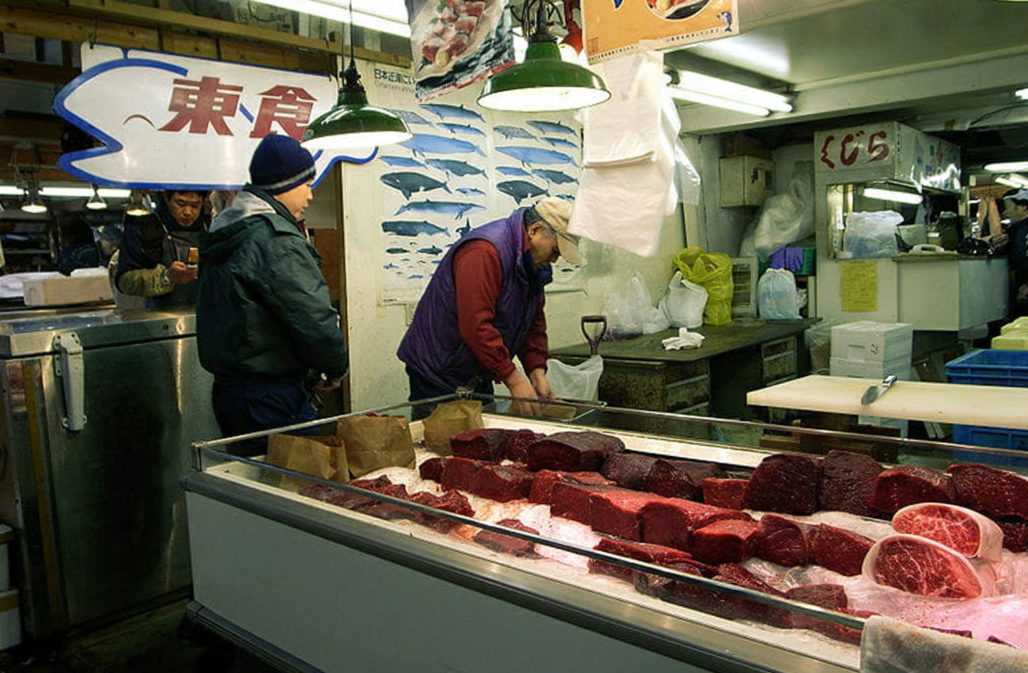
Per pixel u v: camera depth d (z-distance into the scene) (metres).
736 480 1.66
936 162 6.38
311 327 2.41
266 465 1.91
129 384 2.87
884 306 5.54
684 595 1.17
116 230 5.25
